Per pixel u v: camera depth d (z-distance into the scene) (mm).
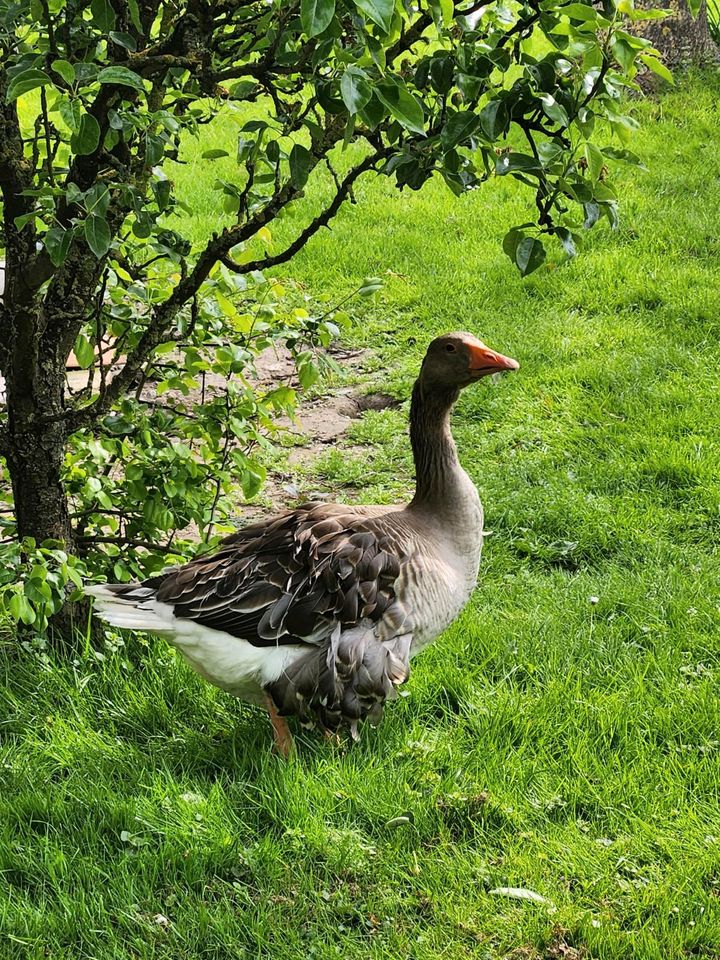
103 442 5613
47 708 5141
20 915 4023
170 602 4734
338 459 8031
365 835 4469
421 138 4184
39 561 4824
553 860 4320
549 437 8031
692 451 7613
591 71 3871
